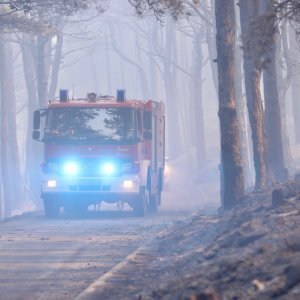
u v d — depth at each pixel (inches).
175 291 701.9
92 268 972.6
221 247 933.2
